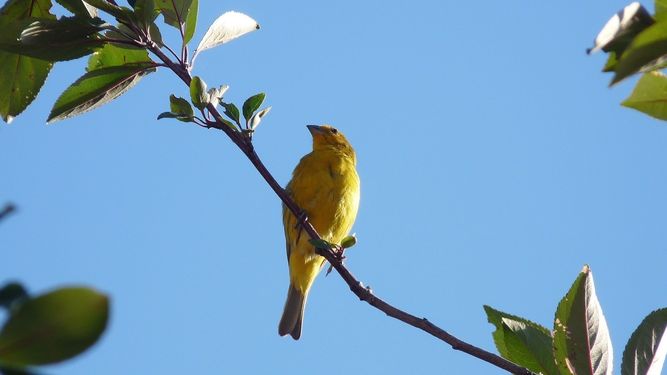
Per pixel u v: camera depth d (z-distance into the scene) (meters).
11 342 3.25
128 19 9.02
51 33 8.71
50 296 3.25
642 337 7.13
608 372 7.06
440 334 7.95
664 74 5.27
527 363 7.67
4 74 9.23
